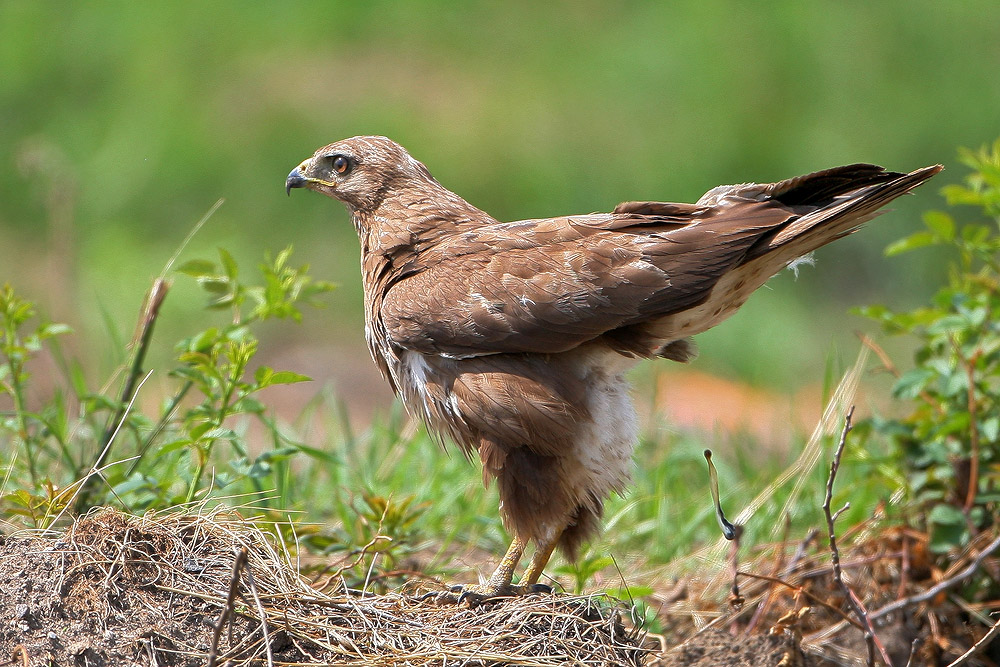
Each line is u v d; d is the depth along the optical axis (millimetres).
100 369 14219
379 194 9859
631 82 24109
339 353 18719
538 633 7703
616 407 8578
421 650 7398
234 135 22562
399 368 9023
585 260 8328
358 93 23719
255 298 9906
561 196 22031
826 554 10203
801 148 22547
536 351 8422
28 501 8383
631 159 22562
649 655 8664
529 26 25672
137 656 7035
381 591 9039
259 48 24750
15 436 10750
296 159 22172
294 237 21141
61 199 17047
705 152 22625
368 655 7328
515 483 8492
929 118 22719
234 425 12438
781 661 8367
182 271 9922
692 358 8906
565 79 24266
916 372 10164
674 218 8469
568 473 8438
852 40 24203
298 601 7598
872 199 7945
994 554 9797
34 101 23531
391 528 9305
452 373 8602
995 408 10305
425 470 11875
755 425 15977
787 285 20531
